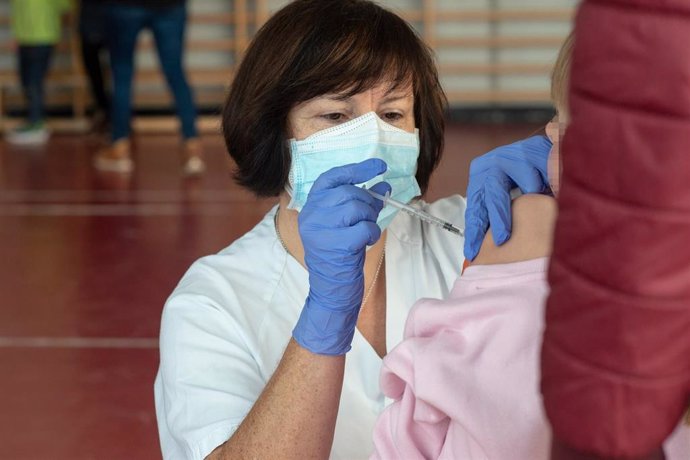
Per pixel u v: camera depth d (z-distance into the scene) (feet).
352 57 5.09
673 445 3.04
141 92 33.47
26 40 29.19
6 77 31.65
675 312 2.19
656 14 2.07
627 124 2.12
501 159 4.42
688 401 2.35
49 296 15.37
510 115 33.71
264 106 5.24
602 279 2.22
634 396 2.24
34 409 11.37
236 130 5.40
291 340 4.42
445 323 3.74
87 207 21.34
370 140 5.17
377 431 4.04
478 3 33.53
